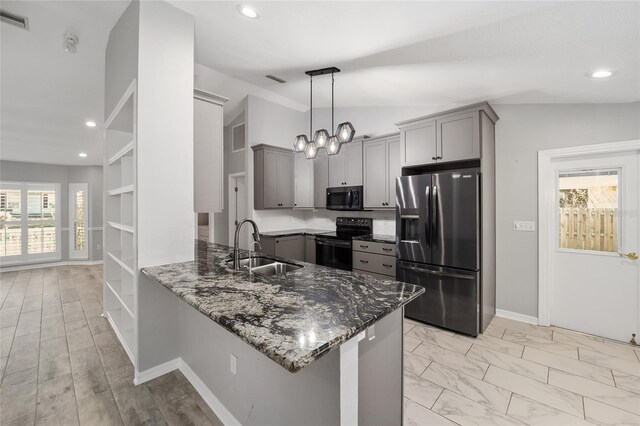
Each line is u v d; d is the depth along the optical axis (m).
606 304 2.83
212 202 2.53
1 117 3.87
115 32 2.43
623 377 2.19
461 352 2.57
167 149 2.09
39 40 2.42
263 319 1.12
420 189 3.16
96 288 4.64
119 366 2.32
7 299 4.07
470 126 2.97
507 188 3.27
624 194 2.73
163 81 2.05
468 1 1.56
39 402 1.91
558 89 2.60
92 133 4.52
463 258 2.90
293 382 1.30
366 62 2.67
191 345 2.09
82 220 6.94
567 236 3.02
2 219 6.26
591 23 1.57
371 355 1.33
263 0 1.88
